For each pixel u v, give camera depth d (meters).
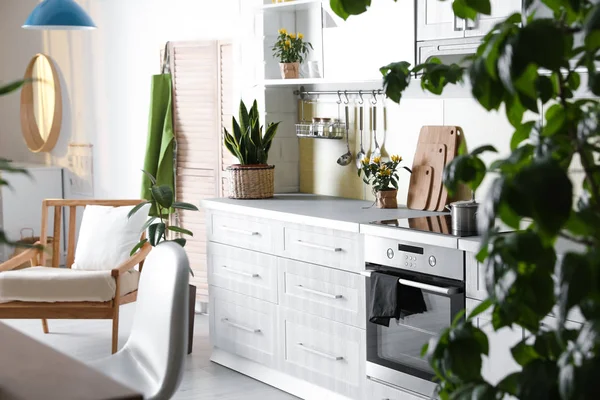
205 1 5.37
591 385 0.76
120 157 6.33
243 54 4.97
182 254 2.41
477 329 0.99
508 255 0.87
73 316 4.44
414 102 4.18
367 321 3.53
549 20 0.84
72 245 5.05
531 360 0.92
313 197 4.67
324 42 4.71
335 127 4.57
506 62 0.82
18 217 6.98
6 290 4.41
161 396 2.30
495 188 0.81
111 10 6.27
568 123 0.93
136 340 2.62
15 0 7.48
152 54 5.88
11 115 7.68
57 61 7.01
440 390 1.03
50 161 7.30
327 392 3.83
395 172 4.34
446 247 3.12
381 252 3.43
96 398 1.45
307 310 3.89
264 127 4.82
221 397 4.02
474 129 3.86
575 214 0.85
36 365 1.66
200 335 5.17
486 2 1.06
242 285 4.33
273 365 4.15
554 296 0.89
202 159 5.46
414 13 3.67
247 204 4.32
